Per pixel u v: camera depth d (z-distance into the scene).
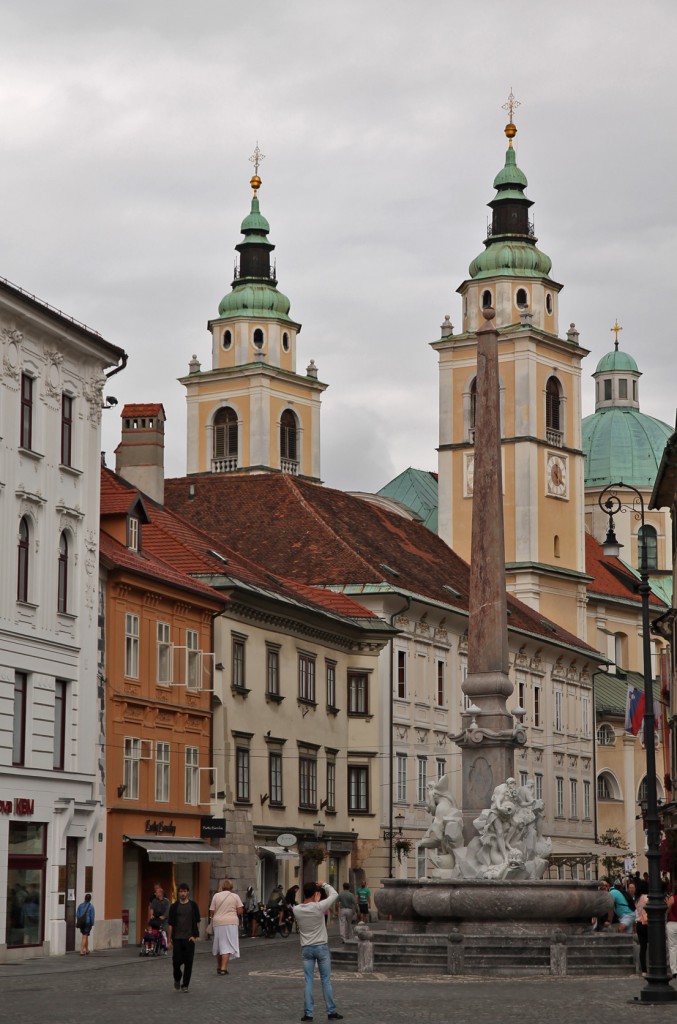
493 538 65.44
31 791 73.00
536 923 58.94
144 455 106.50
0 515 71.69
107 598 82.06
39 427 75.44
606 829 161.75
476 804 63.22
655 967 45.66
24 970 62.28
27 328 74.50
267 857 99.62
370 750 113.81
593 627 185.88
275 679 102.69
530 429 176.75
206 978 55.28
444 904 59.09
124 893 82.62
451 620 130.12
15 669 72.56
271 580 108.50
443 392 180.62
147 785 84.56
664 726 117.44
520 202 185.00
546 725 145.12
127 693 83.25
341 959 57.56
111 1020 41.09
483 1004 44.56
